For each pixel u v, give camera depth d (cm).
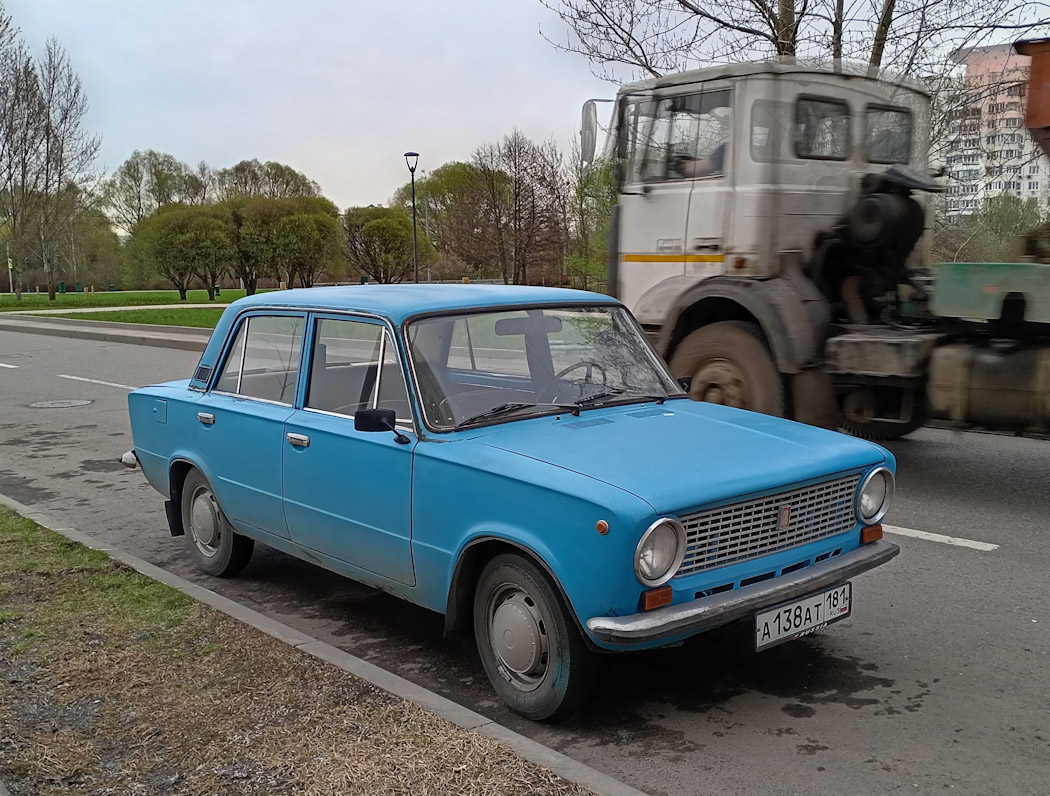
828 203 784
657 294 823
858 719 388
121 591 515
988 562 582
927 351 682
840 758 356
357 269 5472
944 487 758
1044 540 623
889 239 749
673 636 343
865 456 420
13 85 4172
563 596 362
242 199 5312
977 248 711
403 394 429
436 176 5659
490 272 3716
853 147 799
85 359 1981
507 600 387
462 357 449
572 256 2623
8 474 915
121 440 1084
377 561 443
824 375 745
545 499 357
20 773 330
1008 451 888
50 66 4247
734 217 775
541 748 340
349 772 321
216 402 547
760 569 375
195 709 374
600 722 389
